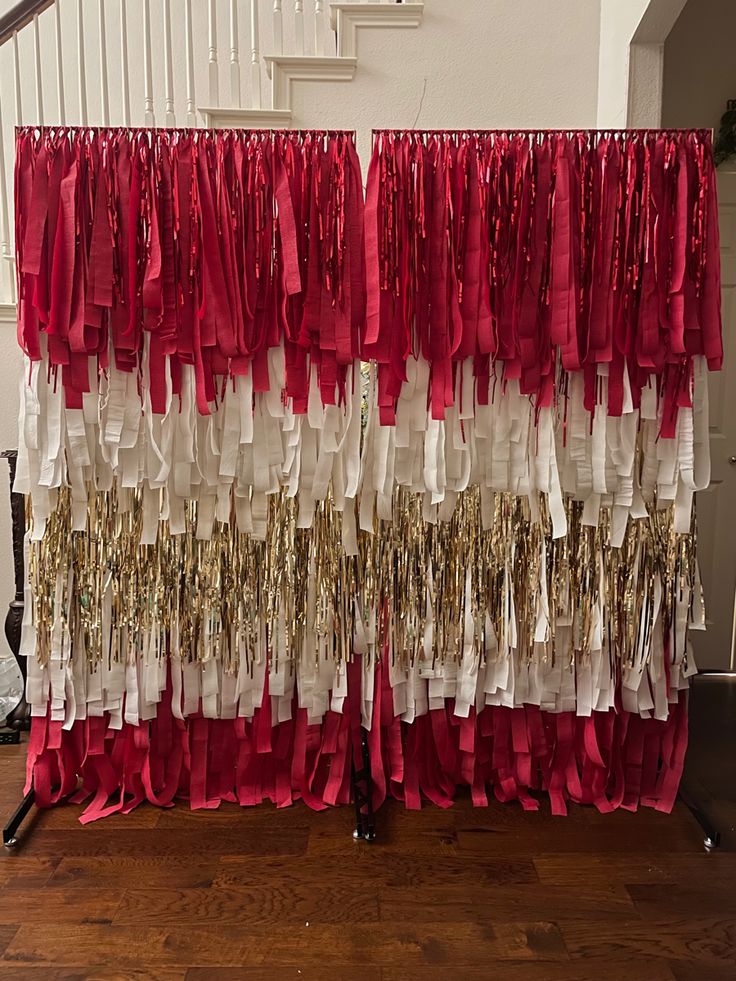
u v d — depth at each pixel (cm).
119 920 155
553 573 191
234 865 173
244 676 193
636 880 170
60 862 174
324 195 173
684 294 175
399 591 193
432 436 183
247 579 191
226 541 190
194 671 194
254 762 199
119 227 172
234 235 173
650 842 184
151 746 198
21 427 182
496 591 193
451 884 167
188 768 199
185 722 196
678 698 199
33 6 231
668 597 192
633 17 209
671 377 183
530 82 238
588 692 196
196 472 186
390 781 204
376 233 171
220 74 279
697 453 187
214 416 183
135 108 283
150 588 191
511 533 191
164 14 256
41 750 194
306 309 174
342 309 175
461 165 173
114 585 190
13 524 228
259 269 175
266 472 186
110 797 201
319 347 177
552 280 175
